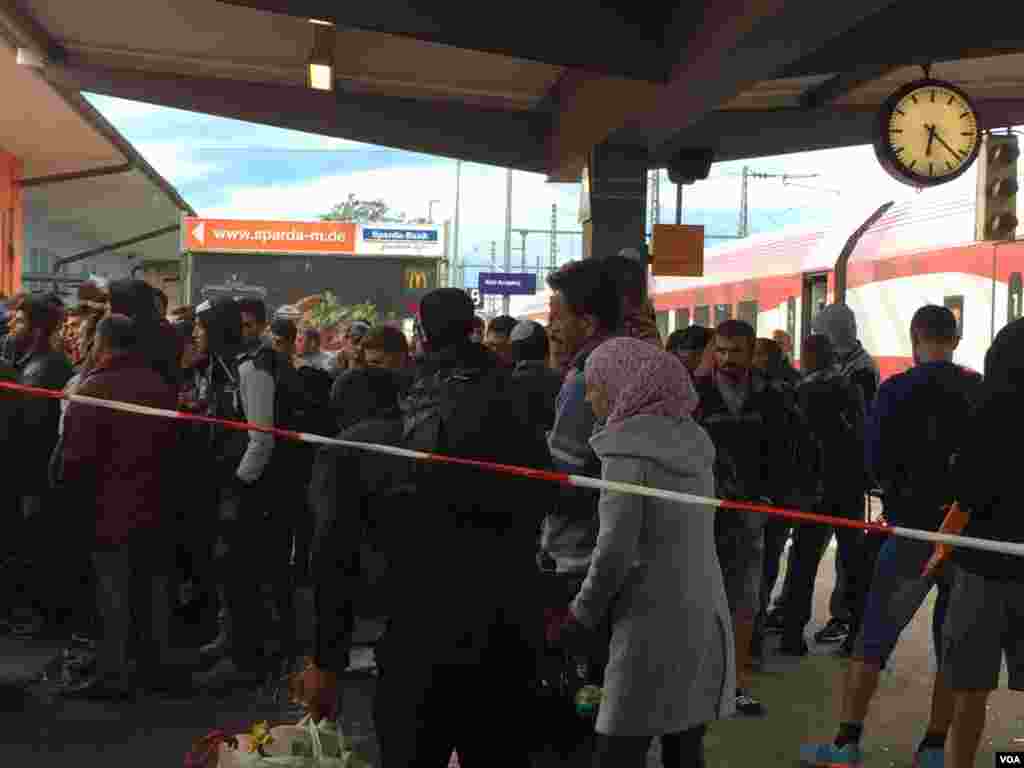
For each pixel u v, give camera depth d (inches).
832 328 346.6
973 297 581.0
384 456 142.4
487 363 151.1
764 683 284.8
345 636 144.6
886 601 225.9
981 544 137.8
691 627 147.3
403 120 502.0
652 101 367.6
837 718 255.1
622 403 150.0
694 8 323.3
